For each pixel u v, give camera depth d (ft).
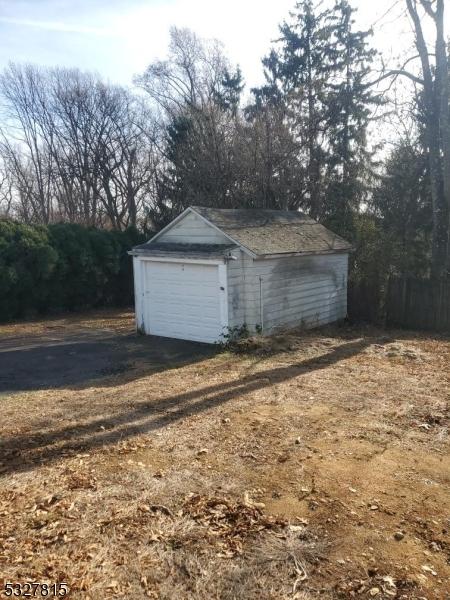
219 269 38.52
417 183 67.62
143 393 26.63
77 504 14.90
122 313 63.21
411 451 18.28
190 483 16.08
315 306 46.65
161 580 11.57
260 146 71.26
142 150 114.93
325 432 20.21
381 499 14.87
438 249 56.59
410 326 47.03
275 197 71.31
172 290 42.88
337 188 72.90
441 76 53.06
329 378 28.68
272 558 12.17
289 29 88.22
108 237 67.56
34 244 58.29
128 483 16.17
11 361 36.24
